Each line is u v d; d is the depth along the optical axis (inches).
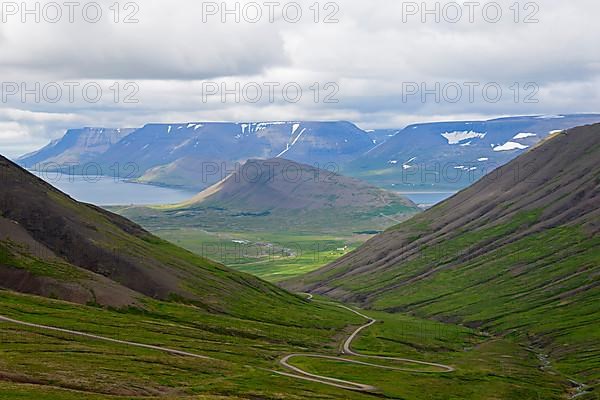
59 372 6274.6
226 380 7214.6
